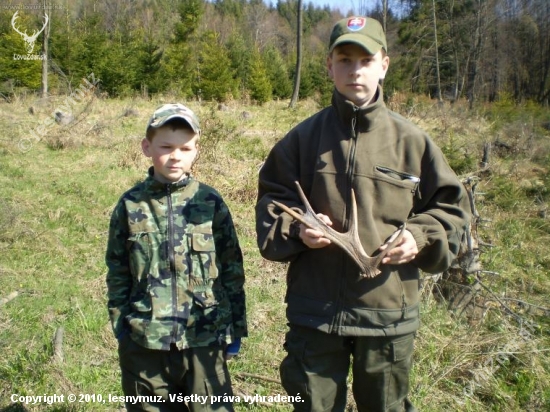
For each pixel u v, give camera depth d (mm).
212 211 2613
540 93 41500
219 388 2613
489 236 7117
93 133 12258
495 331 4508
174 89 27188
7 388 3418
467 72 38531
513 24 41562
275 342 4199
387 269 2477
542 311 5090
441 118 16234
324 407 2566
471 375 3840
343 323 2467
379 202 2463
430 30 37031
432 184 2518
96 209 7516
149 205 2557
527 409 3547
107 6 44594
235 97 27984
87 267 5672
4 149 10555
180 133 2490
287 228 2479
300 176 2619
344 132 2516
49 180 8812
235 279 2680
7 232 6152
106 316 4457
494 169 9672
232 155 10797
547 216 8172
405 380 2613
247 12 69500
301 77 32375
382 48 2488
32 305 4672
